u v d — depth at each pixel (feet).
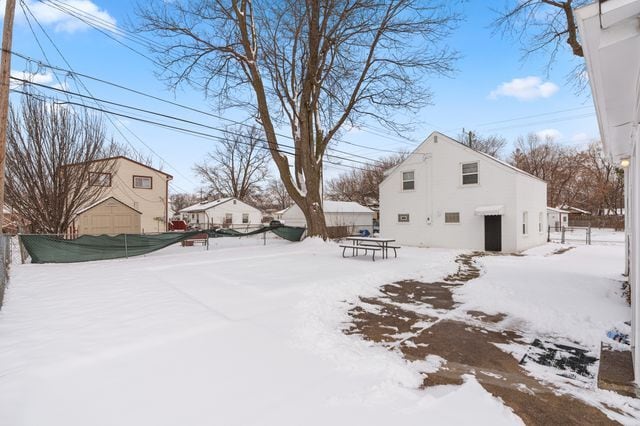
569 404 8.91
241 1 46.65
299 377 10.11
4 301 17.87
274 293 20.15
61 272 26.78
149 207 76.64
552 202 131.13
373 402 8.71
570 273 27.12
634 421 8.13
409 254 41.47
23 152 34.17
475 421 7.88
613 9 6.84
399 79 49.29
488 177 47.83
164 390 9.25
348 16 45.88
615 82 9.79
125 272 26.89
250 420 7.91
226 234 50.34
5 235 25.80
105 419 7.91
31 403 8.48
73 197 37.86
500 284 23.11
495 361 11.69
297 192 51.19
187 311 16.34
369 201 134.51
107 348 11.79
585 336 13.75
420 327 15.38
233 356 11.56
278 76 50.98
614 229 109.29
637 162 10.14
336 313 17.53
